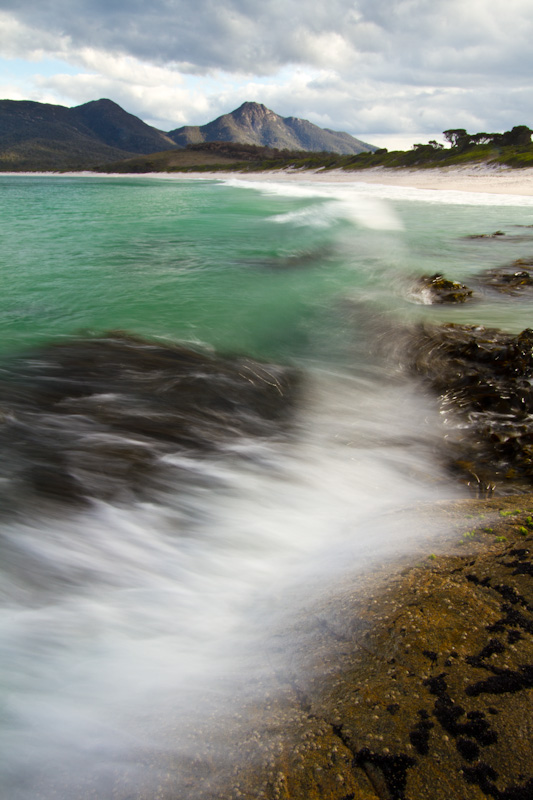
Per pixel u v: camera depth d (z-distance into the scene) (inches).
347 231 632.4
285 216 832.3
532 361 191.9
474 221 724.7
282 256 482.3
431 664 56.0
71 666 71.4
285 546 100.0
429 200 1104.2
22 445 145.8
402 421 161.5
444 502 104.4
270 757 49.1
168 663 69.1
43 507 115.6
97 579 94.2
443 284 327.0
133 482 127.6
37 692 66.7
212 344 241.8
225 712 56.7
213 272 413.1
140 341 245.8
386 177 2178.9
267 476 130.1
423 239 564.4
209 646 71.3
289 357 223.9
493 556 74.8
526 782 43.3
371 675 56.4
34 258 478.6
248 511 114.3
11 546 102.3
